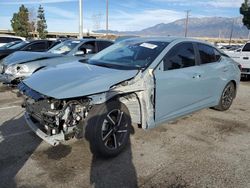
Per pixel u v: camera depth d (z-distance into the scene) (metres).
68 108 3.49
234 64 6.29
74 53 8.41
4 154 3.90
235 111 6.43
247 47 11.90
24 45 11.15
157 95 4.21
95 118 3.60
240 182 3.35
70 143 4.30
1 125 5.04
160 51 4.45
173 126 5.25
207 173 3.54
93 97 3.57
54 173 3.45
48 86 3.60
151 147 4.27
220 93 5.92
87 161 3.77
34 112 3.83
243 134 4.96
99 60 4.73
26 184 3.21
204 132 4.99
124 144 3.99
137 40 5.10
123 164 3.72
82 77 3.77
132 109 4.21
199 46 5.27
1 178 3.31
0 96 7.36
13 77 7.34
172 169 3.62
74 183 3.25
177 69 4.60
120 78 3.81
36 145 4.21
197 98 5.16
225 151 4.21
